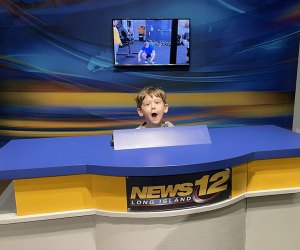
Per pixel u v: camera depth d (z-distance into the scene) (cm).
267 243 140
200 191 114
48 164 112
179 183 111
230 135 151
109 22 298
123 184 110
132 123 326
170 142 132
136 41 302
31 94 305
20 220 112
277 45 334
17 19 287
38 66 300
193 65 321
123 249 119
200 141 134
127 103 320
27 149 135
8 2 283
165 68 317
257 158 123
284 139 142
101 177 112
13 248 118
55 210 115
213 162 109
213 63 325
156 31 302
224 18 315
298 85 348
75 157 120
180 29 304
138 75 315
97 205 116
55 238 119
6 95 303
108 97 316
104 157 119
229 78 332
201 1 306
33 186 111
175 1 302
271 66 339
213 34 317
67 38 297
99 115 319
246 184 127
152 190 111
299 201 137
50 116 313
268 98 348
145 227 116
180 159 112
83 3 291
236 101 341
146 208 113
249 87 340
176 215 114
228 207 124
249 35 325
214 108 337
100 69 309
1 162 115
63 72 304
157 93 162
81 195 115
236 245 131
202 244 122
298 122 357
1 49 292
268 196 133
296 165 130
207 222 120
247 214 134
